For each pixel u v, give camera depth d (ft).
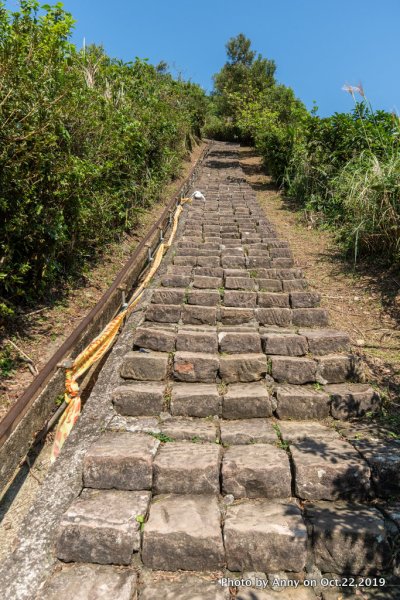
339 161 28.78
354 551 7.11
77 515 7.34
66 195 14.85
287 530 7.12
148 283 16.84
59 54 15.48
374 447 8.64
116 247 20.97
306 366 11.03
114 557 7.07
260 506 7.77
